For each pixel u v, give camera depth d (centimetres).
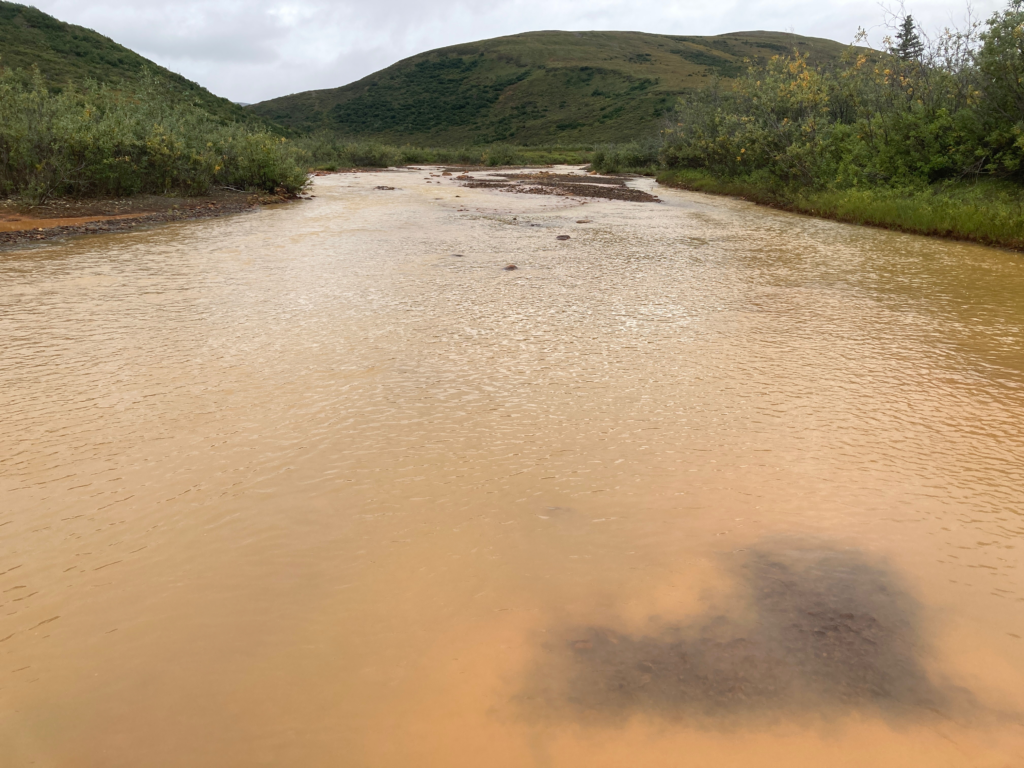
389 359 479
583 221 1399
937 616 231
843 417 387
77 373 447
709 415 388
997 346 526
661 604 235
